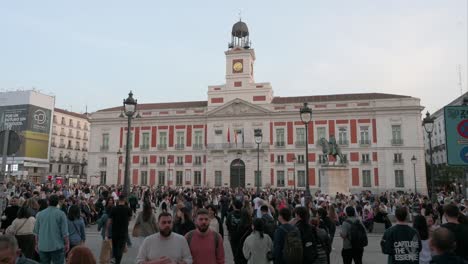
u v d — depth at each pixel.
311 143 59.00
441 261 4.74
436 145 80.88
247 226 9.08
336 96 62.94
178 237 5.87
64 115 85.94
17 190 27.53
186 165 63.25
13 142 9.17
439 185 67.06
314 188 57.62
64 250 8.80
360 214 22.30
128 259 12.59
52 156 81.25
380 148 56.81
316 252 7.16
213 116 62.72
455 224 6.51
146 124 65.88
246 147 60.41
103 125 67.19
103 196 23.78
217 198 28.58
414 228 7.33
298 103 60.09
